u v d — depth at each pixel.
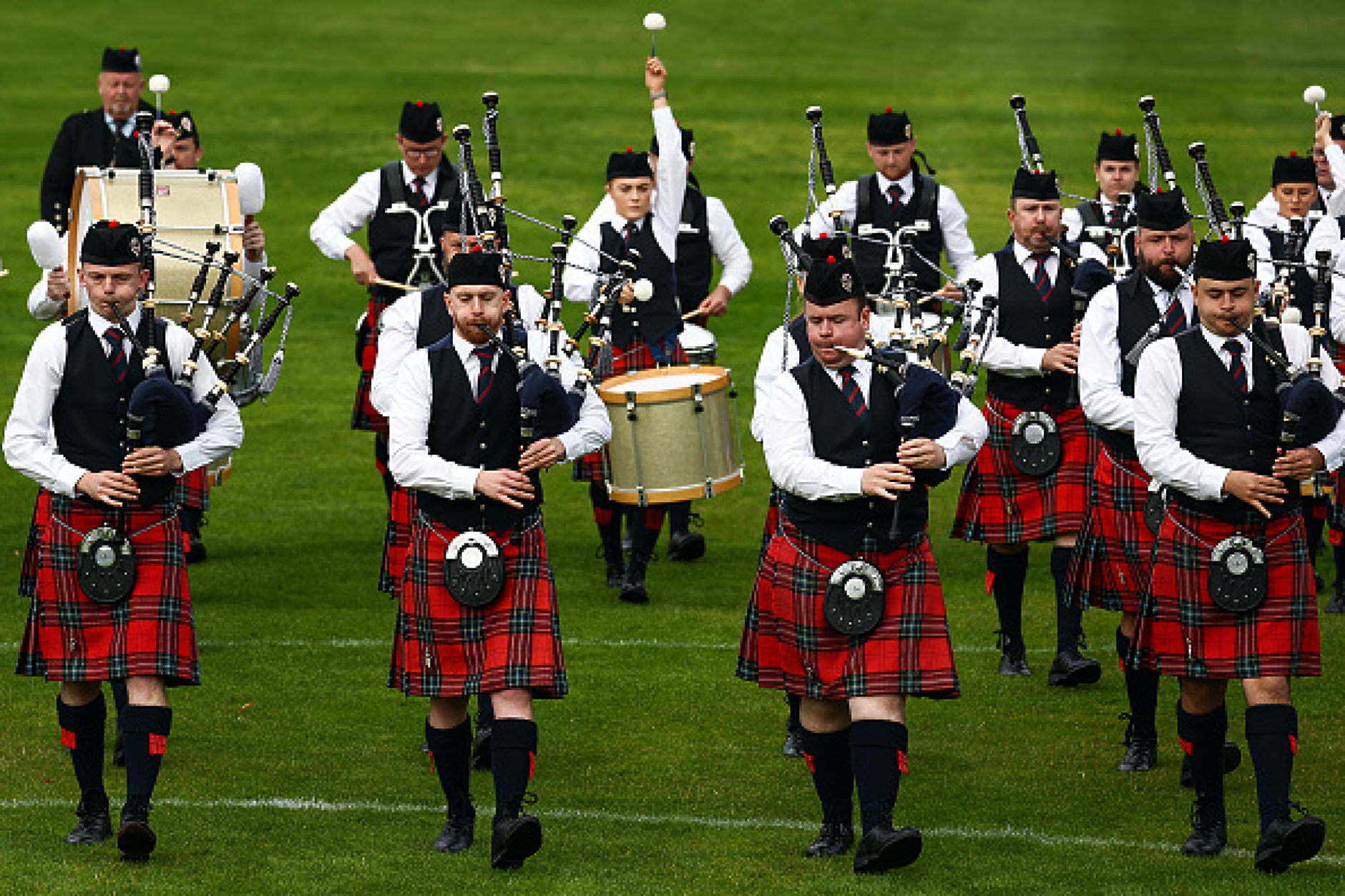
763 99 60.56
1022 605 25.50
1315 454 16.53
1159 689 22.17
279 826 17.66
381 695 21.61
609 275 24.41
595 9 75.62
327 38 69.00
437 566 16.83
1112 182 25.05
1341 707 21.14
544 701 21.48
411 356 17.08
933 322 23.72
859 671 16.34
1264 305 19.39
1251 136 56.22
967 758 19.83
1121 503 19.88
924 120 57.75
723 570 27.31
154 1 74.31
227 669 22.38
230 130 55.94
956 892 16.02
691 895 15.95
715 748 20.06
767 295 43.03
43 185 31.22
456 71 64.00
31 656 17.25
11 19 70.62
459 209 26.08
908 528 16.55
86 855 16.83
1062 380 22.86
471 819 17.25
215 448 17.25
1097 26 73.00
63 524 16.94
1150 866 16.69
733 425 24.36
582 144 55.09
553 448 16.81
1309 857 16.03
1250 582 16.61
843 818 17.05
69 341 17.00
